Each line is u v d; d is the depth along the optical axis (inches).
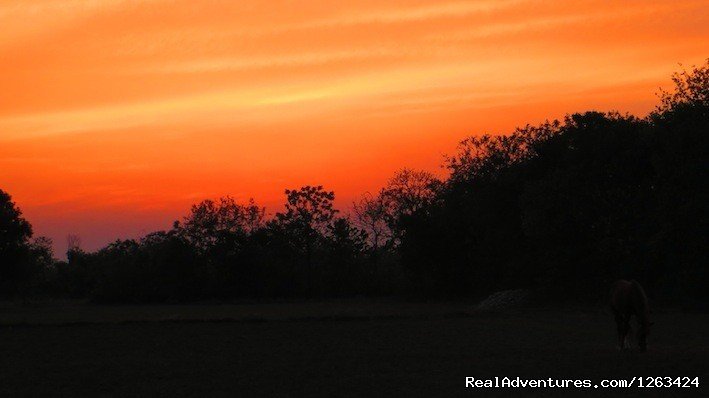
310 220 4042.8
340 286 3909.9
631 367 973.8
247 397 853.8
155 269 3727.9
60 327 1756.9
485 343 1284.4
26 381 987.3
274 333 1545.3
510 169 2933.1
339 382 926.4
